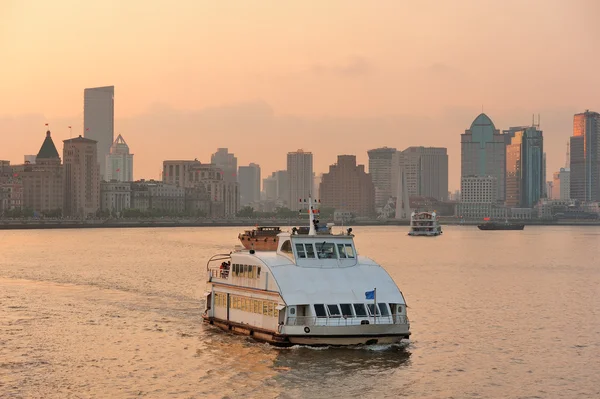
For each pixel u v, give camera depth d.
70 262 174.50
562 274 155.25
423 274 152.12
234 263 75.25
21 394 56.88
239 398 56.06
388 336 67.62
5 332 78.50
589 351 73.44
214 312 79.25
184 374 61.84
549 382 62.34
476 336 79.75
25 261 177.50
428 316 92.50
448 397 57.78
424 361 67.50
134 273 143.88
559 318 92.88
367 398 56.91
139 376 61.50
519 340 78.19
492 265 179.62
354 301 67.88
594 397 58.50
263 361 64.88
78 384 59.44
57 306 95.75
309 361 64.94
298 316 66.75
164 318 86.00
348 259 71.56
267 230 95.25
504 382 62.12
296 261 70.06
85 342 73.62
